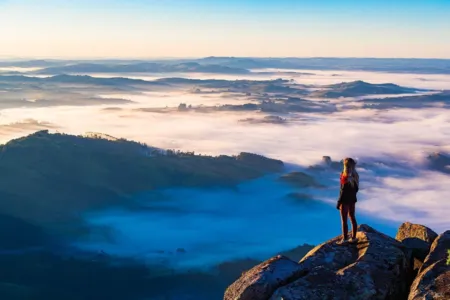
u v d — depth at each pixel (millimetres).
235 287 12609
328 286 11883
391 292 12055
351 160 14156
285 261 13117
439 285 11305
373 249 13266
